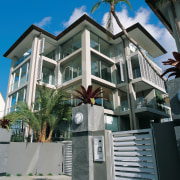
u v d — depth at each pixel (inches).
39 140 452.8
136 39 808.3
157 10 423.5
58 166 422.3
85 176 221.8
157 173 175.2
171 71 213.0
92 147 232.8
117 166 210.5
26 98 695.7
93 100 259.0
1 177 348.8
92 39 767.1
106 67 786.8
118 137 217.3
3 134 350.0
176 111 165.9
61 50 860.0
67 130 637.9
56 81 776.3
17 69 895.7
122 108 750.5
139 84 717.3
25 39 830.5
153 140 185.5
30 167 396.8
